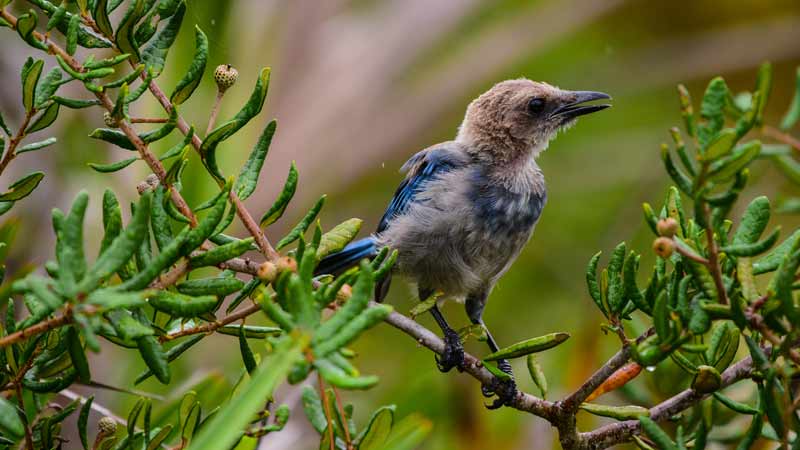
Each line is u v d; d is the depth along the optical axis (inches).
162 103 252.8
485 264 483.2
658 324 221.1
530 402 278.2
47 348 252.7
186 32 469.4
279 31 595.5
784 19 683.4
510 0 671.8
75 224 189.9
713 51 682.2
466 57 641.6
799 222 569.9
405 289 601.9
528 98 504.1
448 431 408.8
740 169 212.4
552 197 645.9
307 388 278.1
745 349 390.6
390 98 613.9
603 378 264.5
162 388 433.1
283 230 582.6
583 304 556.4
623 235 615.8
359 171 601.3
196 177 436.5
